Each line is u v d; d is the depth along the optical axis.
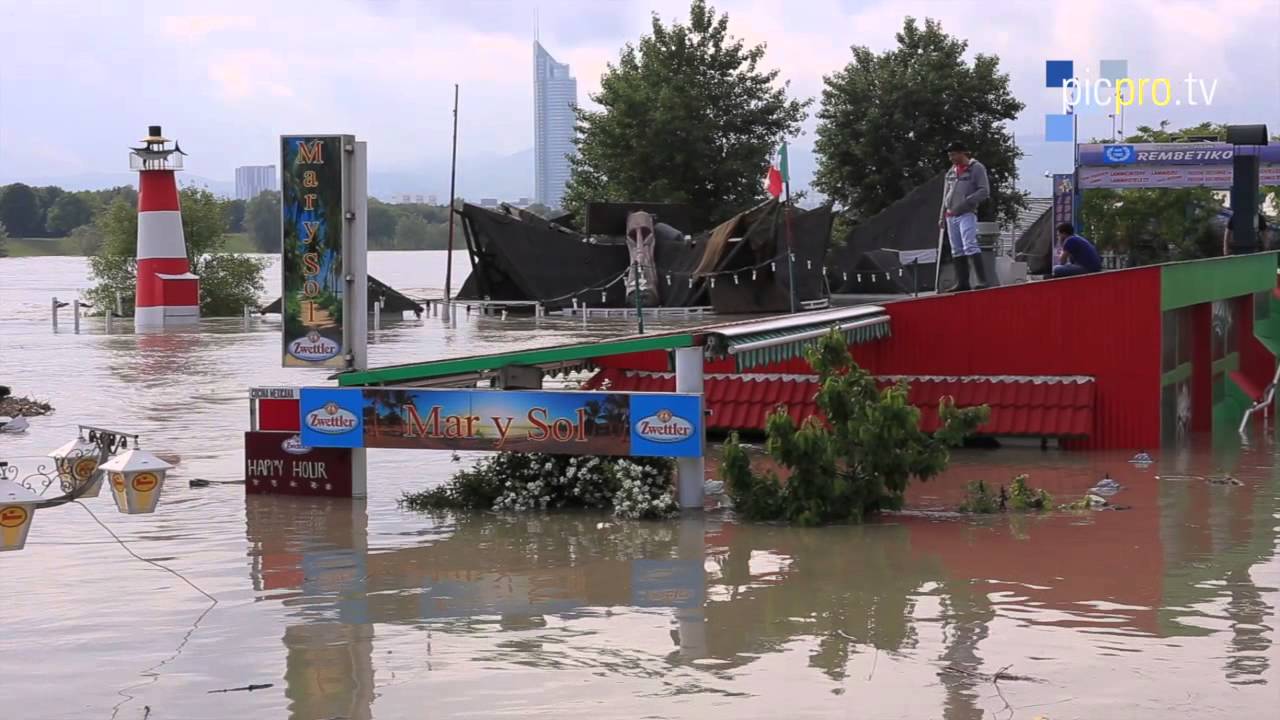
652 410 16.28
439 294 82.44
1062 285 21.09
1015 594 12.25
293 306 17.92
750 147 79.69
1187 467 19.45
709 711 9.23
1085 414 20.81
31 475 18.98
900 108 79.12
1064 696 9.44
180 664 10.48
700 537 15.05
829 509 15.80
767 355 18.16
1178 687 9.59
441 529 15.69
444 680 10.00
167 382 31.44
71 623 11.62
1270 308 28.09
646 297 59.88
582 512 16.67
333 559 14.10
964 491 17.67
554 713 9.24
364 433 17.30
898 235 62.75
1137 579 12.74
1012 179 81.31
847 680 9.84
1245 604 11.80
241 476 19.17
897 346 21.97
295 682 10.01
